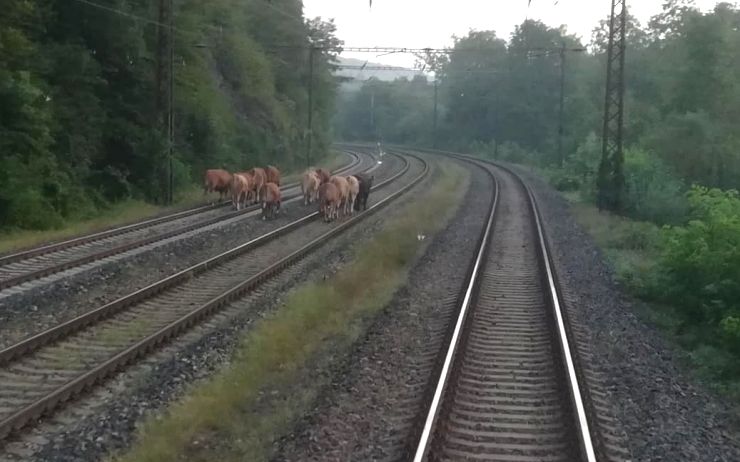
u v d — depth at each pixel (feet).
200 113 141.59
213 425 34.27
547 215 117.08
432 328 50.75
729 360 47.29
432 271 70.59
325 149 250.78
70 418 34.24
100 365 38.68
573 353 41.68
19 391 36.27
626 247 91.35
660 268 64.80
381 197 133.59
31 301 50.72
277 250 76.43
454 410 34.88
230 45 181.68
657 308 61.57
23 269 60.34
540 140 309.63
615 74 180.55
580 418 32.09
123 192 109.29
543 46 311.47
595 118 208.03
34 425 33.12
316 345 47.06
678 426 35.29
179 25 134.92
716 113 146.00
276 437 32.40
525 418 34.42
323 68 263.08
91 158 109.70
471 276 63.62
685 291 60.08
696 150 138.00
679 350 50.67
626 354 46.60
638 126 167.94
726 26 151.94
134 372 40.11
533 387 38.81
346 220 101.14
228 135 156.25
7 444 31.22
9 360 39.78
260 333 47.29
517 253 80.43
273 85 211.61
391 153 285.43
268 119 192.13
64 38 111.65
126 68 120.26
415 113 409.69
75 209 95.04
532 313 54.49
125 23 116.16
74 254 67.77
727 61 149.07
